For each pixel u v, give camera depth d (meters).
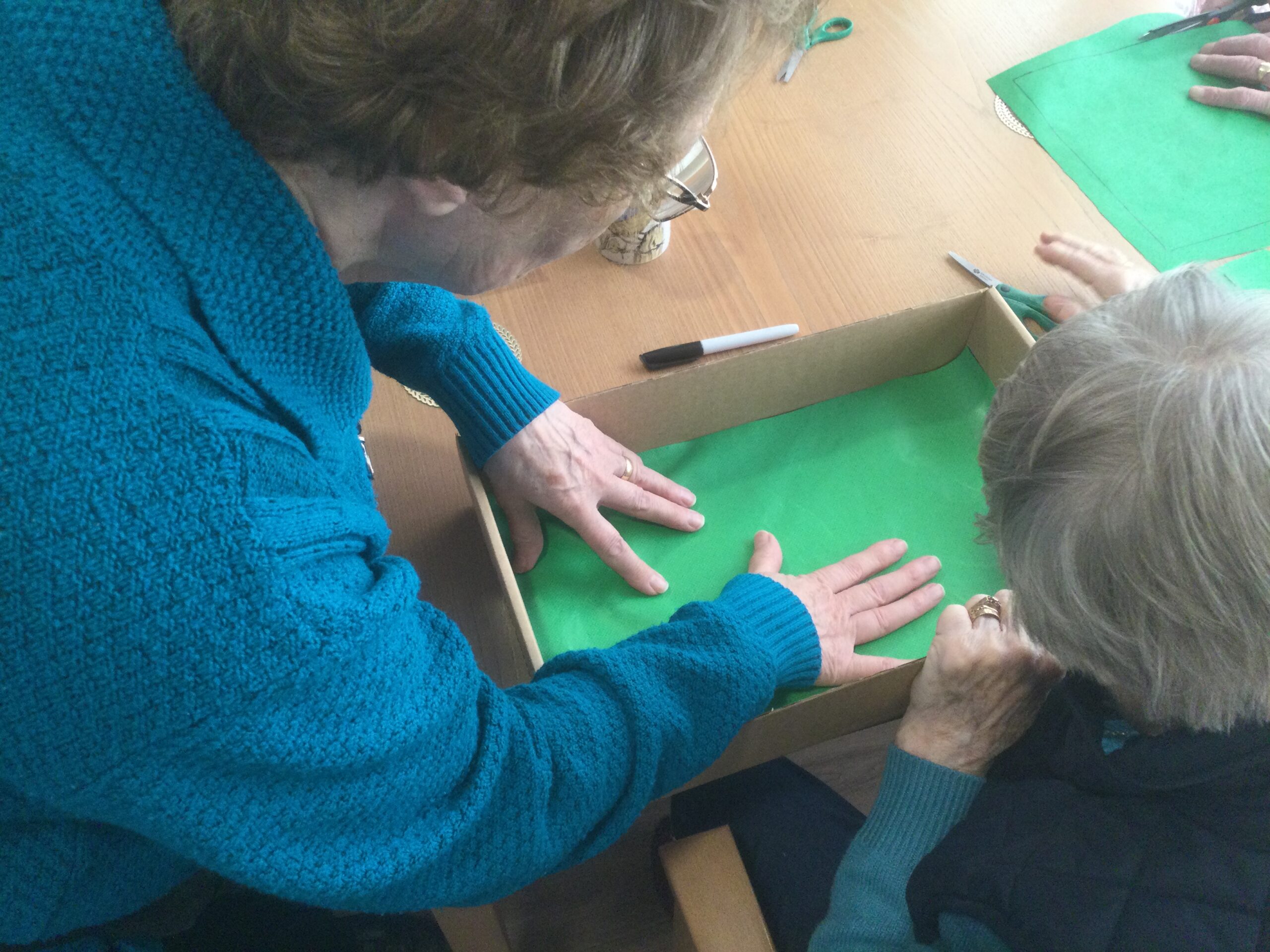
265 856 0.41
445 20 0.32
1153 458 0.41
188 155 0.36
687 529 0.83
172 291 0.37
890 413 0.89
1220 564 0.40
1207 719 0.47
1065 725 0.61
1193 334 0.44
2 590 0.32
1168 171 0.94
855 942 0.68
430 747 0.45
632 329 0.86
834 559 0.83
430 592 0.78
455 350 0.72
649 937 1.11
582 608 0.79
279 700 0.37
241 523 0.35
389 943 0.79
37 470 0.32
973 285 0.88
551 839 0.54
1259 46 0.98
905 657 0.77
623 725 0.57
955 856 0.58
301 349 0.43
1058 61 1.03
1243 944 0.46
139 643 0.34
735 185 0.95
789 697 0.73
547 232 0.48
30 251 0.34
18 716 0.34
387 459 0.82
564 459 0.76
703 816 0.89
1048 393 0.47
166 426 0.34
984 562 0.81
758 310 0.87
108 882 0.48
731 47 0.37
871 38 1.06
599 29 0.33
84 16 0.35
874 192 0.94
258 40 0.34
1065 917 0.51
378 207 0.44
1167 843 0.50
